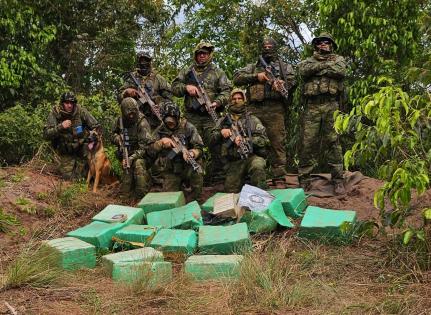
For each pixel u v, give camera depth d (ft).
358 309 16.78
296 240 22.93
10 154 37.06
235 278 18.94
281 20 43.91
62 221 26.23
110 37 50.29
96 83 51.57
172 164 27.81
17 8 43.04
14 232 24.57
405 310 16.44
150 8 52.24
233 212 23.89
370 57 37.42
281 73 29.27
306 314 16.57
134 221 24.34
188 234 22.22
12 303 17.29
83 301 17.66
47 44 46.75
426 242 19.61
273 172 29.96
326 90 27.76
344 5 37.11
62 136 30.83
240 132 27.30
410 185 18.40
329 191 28.35
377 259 20.48
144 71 31.09
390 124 18.98
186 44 46.62
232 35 46.03
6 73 41.81
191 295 17.92
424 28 23.43
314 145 28.60
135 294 18.01
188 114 30.12
